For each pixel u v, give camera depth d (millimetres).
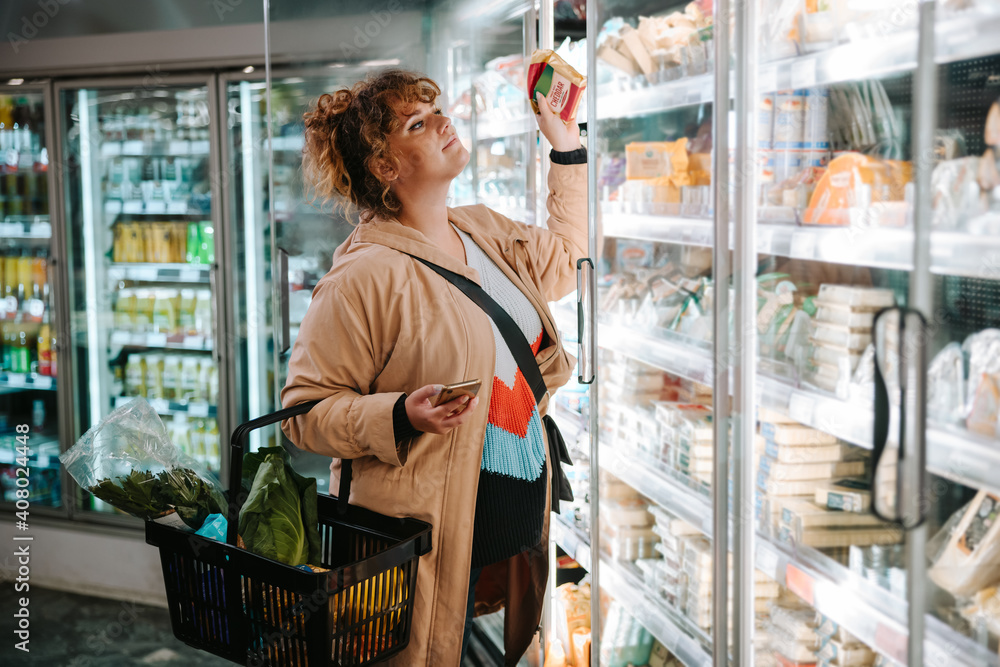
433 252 1558
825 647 1245
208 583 1404
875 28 1024
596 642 1755
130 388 3805
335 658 1320
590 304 1670
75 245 3629
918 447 956
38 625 3127
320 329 1518
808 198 1206
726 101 1226
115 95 3525
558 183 1852
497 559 1595
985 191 892
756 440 1257
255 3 3285
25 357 3805
